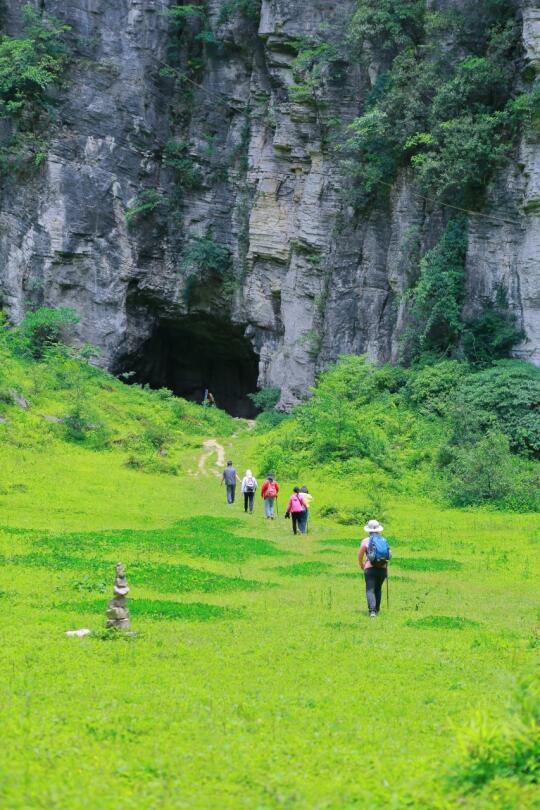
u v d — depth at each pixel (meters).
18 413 35.56
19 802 5.30
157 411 44.12
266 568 17.11
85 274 50.25
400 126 39.31
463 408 31.89
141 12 50.84
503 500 27.30
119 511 24.59
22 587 13.48
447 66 37.91
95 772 5.99
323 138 46.50
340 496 28.95
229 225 52.31
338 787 5.82
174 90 52.09
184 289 52.34
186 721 7.20
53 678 8.48
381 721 7.43
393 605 13.82
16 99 49.69
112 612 10.66
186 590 14.12
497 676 8.18
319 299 46.19
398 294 41.06
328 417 33.41
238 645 10.30
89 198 50.06
